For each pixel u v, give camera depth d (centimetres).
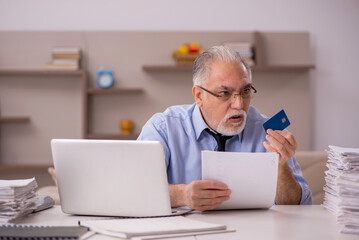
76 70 420
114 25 436
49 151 433
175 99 434
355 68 447
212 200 147
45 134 433
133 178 143
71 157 146
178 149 195
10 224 130
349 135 448
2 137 431
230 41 434
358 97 448
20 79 431
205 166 147
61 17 434
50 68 422
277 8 442
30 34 429
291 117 436
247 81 173
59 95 433
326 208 157
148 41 433
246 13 441
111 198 145
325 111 448
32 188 151
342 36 446
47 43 430
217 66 173
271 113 437
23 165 418
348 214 130
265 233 123
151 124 199
